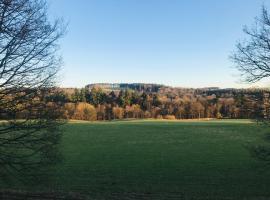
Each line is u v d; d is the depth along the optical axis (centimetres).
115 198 2473
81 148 5528
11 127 1772
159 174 3556
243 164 4062
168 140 6531
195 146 5700
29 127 1792
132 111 16688
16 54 1711
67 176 3397
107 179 3291
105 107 16200
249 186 3023
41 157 1880
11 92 1748
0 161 1859
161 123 10862
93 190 2816
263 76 2219
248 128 8738
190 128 8881
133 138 6869
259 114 2230
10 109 1767
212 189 2919
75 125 9775
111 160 4406
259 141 6172
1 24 1644
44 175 2036
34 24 1750
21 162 1841
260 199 2503
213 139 6612
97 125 9819
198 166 3978
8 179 1961
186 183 3147
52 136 1845
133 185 3053
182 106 16900
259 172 3566
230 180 3262
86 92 16588
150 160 4409
